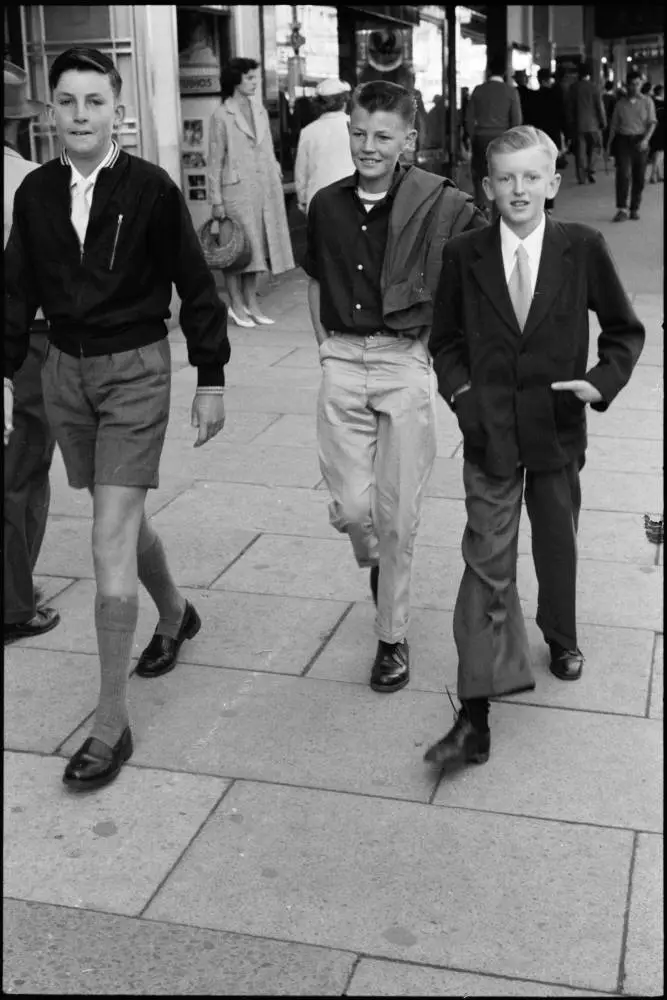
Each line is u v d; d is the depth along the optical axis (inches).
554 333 126.9
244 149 352.5
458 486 223.3
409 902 108.3
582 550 190.4
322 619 168.6
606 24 1467.8
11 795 126.4
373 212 136.6
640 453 240.7
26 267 130.8
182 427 262.8
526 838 117.5
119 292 128.4
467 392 130.5
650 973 99.0
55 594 178.1
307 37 503.5
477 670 126.4
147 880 112.1
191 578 182.7
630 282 429.4
